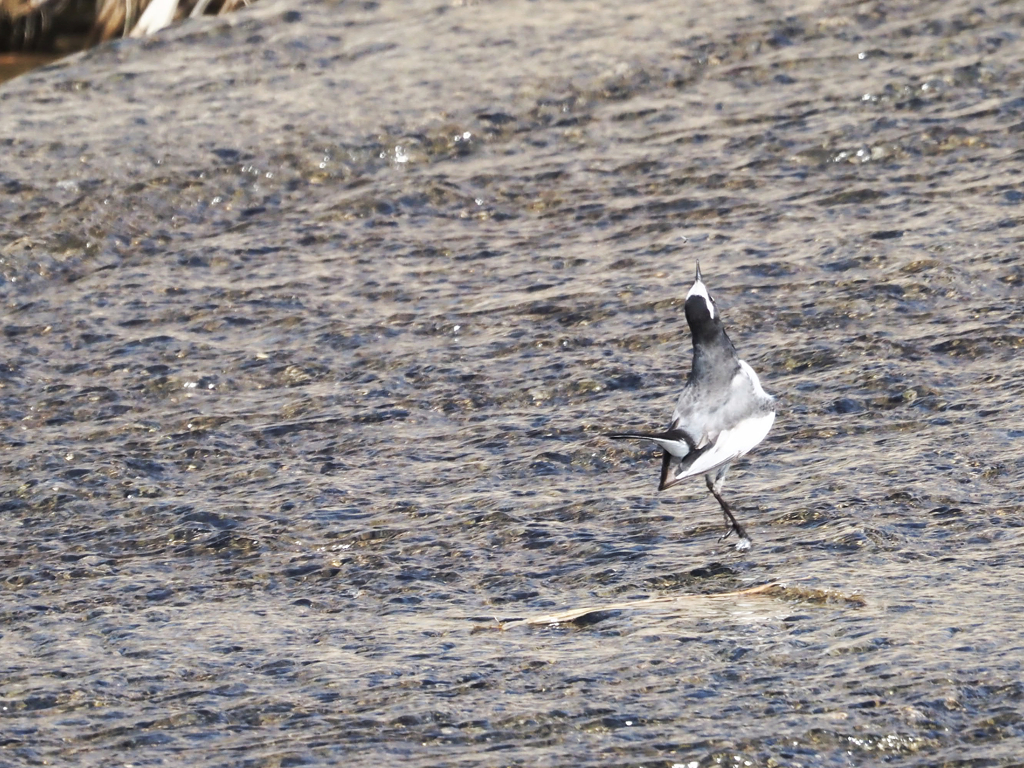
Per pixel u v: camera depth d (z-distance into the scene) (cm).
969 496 987
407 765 690
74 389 1323
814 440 1116
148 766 703
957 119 1720
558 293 1438
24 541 1047
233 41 2180
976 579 859
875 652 769
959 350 1238
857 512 971
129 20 2623
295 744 716
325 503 1073
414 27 2191
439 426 1216
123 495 1119
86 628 884
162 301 1503
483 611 882
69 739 736
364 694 764
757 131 1767
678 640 802
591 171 1723
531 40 2100
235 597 929
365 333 1395
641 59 1986
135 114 1931
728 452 808
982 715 707
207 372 1341
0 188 1733
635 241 1547
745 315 1347
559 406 1229
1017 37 1930
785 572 888
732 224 1554
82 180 1750
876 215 1530
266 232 1653
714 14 2125
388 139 1828
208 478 1144
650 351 1311
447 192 1695
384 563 963
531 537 989
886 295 1347
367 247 1600
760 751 685
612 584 904
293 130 1858
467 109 1889
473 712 737
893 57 1920
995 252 1405
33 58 2720
